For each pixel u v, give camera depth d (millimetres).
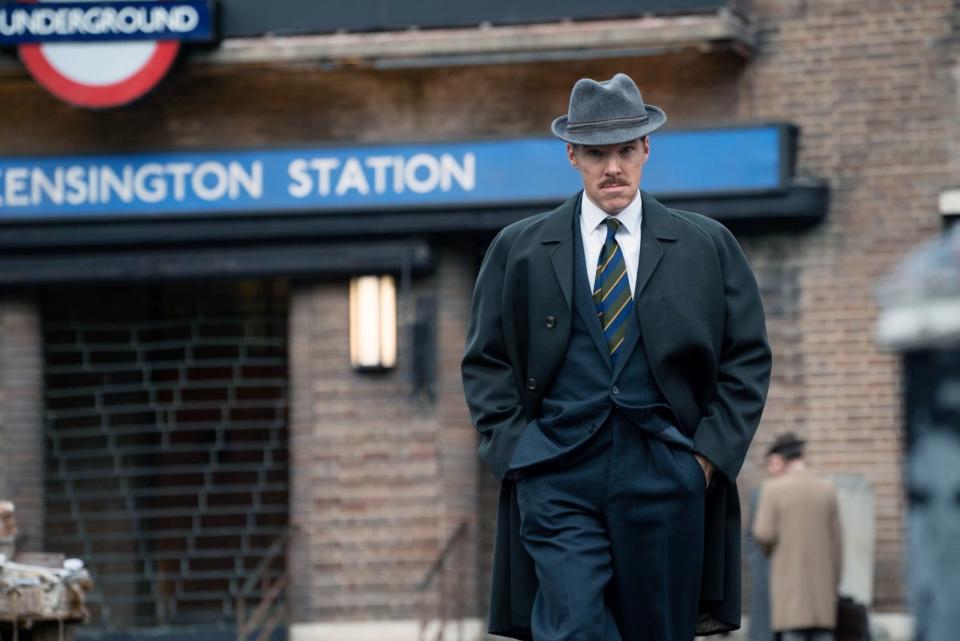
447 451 18234
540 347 5863
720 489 5922
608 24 17672
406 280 18188
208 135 18578
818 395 17828
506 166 17922
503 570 6047
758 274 17953
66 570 10070
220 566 19672
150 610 19688
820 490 15781
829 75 17922
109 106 18078
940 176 17750
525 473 5840
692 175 17672
